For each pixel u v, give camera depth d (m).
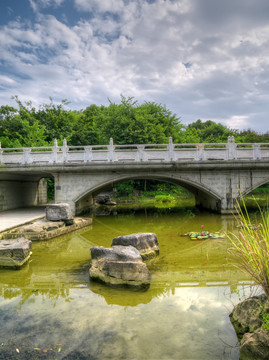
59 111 27.39
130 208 20.58
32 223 11.13
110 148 13.89
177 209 19.19
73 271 6.20
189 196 30.28
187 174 14.50
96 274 5.50
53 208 10.92
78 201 14.97
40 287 5.21
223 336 3.39
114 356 3.01
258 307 3.43
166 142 24.94
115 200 25.95
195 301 4.42
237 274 5.78
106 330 3.55
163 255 7.34
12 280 5.63
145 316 3.92
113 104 27.36
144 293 4.81
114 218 15.26
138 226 12.40
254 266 3.45
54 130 25.69
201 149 13.84
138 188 30.52
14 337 3.42
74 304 4.39
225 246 8.27
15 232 9.33
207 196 17.55
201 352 3.07
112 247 6.16
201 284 5.21
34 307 4.30
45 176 18.58
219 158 13.89
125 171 14.45
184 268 6.23
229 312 4.01
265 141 32.59
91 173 14.49
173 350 3.11
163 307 4.22
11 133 24.86
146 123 24.67
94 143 28.12
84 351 3.11
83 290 5.03
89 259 7.18
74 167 13.82
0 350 3.16
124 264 5.21
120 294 4.79
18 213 14.47
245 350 2.92
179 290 4.92
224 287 5.03
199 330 3.52
